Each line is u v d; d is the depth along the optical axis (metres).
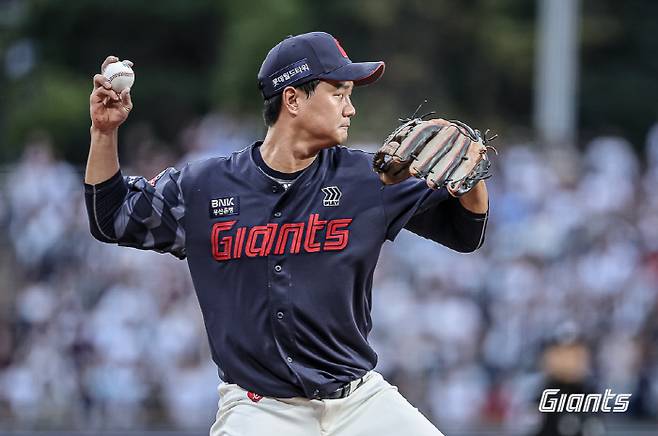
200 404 43.53
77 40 93.31
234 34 83.94
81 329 45.34
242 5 85.69
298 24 84.88
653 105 100.81
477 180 16.17
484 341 46.41
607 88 99.88
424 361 45.34
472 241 16.88
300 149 16.88
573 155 58.47
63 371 44.84
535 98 96.06
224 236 16.94
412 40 94.81
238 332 16.92
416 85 93.12
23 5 94.00
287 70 16.77
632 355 45.69
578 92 98.88
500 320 46.56
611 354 45.59
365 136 68.25
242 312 16.89
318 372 16.86
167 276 46.28
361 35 94.25
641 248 51.38
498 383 45.12
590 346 44.28
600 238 50.72
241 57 82.38
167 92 92.06
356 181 16.92
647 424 41.59
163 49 94.88
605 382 44.78
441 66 96.44
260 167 17.05
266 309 16.81
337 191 16.88
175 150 68.00
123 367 44.25
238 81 82.06
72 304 45.94
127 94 16.61
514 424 40.53
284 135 16.91
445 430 39.38
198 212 17.06
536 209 52.50
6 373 45.25
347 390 17.06
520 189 53.75
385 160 16.45
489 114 97.12
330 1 92.62
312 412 16.98
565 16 66.56
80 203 48.59
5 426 40.03
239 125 58.62
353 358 17.06
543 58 78.50
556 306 47.06
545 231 50.56
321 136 16.78
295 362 16.86
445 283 47.47
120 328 44.91
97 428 39.53
